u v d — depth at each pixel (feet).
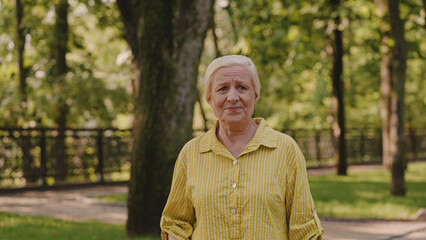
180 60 19.94
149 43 19.86
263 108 58.23
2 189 36.78
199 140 6.78
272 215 6.30
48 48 52.54
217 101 6.45
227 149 6.50
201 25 20.24
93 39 65.72
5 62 51.39
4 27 51.47
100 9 47.70
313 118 74.59
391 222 24.63
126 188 40.27
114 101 47.65
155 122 19.86
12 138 38.24
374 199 31.27
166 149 19.84
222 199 6.29
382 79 52.16
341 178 46.39
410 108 88.63
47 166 40.09
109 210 29.17
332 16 38.52
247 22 38.27
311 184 40.37
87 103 47.09
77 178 41.98
